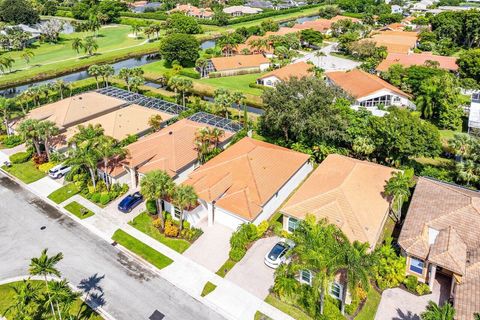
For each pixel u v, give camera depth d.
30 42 148.62
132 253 41.28
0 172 57.94
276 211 48.25
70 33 171.12
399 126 52.03
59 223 46.19
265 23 148.62
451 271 34.03
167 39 111.19
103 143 49.25
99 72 90.38
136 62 128.12
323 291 30.61
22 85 103.44
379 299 35.16
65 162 52.72
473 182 49.78
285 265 35.94
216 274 38.28
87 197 50.66
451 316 27.12
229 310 34.44
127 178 53.19
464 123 71.56
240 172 48.50
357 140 54.38
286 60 108.88
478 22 120.62
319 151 57.16
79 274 38.53
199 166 54.41
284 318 33.56
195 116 67.75
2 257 40.88
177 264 39.59
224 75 105.94
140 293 36.31
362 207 42.16
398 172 45.53
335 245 30.52
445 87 70.19
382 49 110.56
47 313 33.50
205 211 46.44
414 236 37.62
